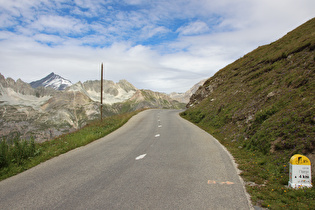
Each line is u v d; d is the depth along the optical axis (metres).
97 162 8.86
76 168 8.07
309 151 6.64
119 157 9.62
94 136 15.68
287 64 16.73
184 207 4.71
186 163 8.28
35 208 4.82
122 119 28.47
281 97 11.58
